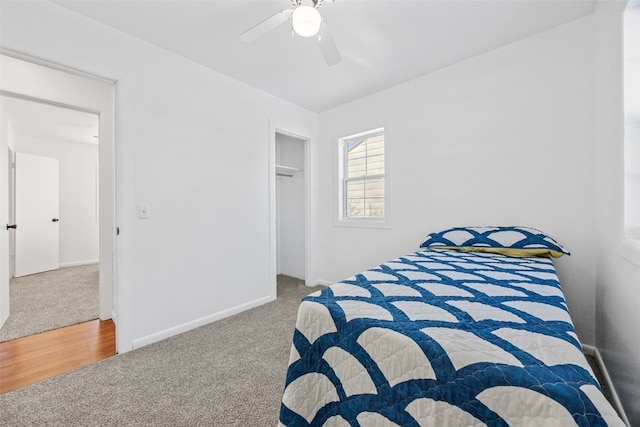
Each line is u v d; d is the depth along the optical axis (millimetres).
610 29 1495
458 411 653
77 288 3533
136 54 2053
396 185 2908
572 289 1962
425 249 2266
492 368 638
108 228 2609
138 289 2057
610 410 521
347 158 3531
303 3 1723
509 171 2225
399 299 1045
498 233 2051
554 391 559
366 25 1948
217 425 1308
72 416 1354
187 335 2240
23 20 1594
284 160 4293
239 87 2762
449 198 2545
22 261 4164
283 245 4371
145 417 1352
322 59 2385
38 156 4391
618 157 1374
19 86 2088
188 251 2357
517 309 935
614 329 1435
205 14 1828
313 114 3619
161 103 2188
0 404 1438
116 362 1839
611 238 1503
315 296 1109
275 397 1500
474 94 2385
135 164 2041
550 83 2039
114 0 1685
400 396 754
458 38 2115
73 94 2398
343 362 905
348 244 3389
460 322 844
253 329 2350
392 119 2926
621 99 1322
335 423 893
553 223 2035
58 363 1842
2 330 2340
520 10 1822
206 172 2486
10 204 4066
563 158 1994
